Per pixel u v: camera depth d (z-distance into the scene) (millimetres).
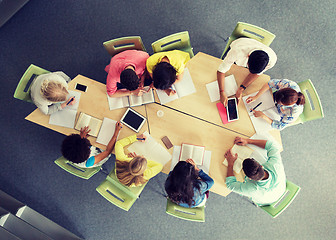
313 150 2746
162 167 1994
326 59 2844
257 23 2922
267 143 1939
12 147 2900
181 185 1663
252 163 1676
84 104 2152
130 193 2080
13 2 2971
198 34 2943
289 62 2865
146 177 1896
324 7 2904
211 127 2078
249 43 1914
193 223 2758
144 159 1796
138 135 2086
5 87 2973
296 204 2738
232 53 1930
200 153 2025
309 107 2076
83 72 2957
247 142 2002
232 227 2742
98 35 3002
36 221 2643
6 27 3020
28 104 2943
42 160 2877
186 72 2143
